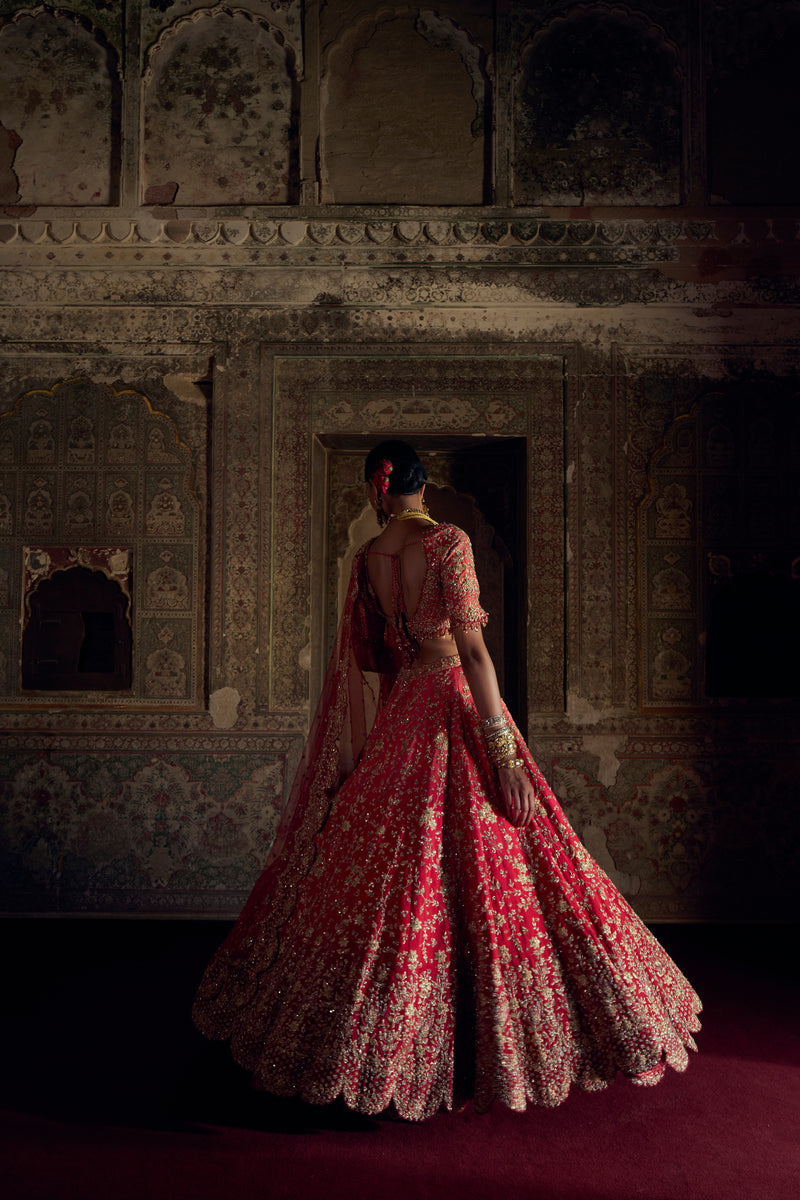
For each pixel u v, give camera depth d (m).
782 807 3.82
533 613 3.90
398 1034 1.71
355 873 1.87
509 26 4.01
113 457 3.99
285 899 2.00
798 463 3.94
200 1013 2.03
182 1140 1.80
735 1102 2.02
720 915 3.78
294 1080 1.74
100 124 4.02
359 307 3.95
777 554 3.93
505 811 1.89
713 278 3.94
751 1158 1.76
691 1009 1.99
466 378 3.94
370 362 3.95
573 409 3.94
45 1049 2.29
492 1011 1.73
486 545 4.29
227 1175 1.67
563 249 3.95
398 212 3.96
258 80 4.04
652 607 3.90
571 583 3.90
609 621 3.89
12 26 4.06
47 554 3.98
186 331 3.97
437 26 4.03
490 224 3.94
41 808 3.84
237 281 3.97
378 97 4.02
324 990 1.77
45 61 4.05
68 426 3.99
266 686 3.87
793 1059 2.28
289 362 3.96
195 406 4.00
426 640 2.02
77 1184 1.64
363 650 2.18
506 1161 1.74
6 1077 2.11
